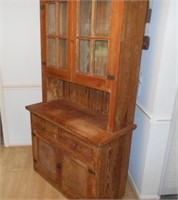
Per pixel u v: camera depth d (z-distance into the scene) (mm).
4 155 2326
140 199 1762
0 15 1982
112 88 1347
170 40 1381
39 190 1845
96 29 1364
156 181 1734
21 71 2199
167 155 1640
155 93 1504
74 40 1470
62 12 1539
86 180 1502
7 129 2404
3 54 2115
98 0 1309
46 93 1912
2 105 2291
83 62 1510
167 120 1562
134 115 1701
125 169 1695
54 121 1581
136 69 1425
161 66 1435
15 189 1854
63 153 1634
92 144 1349
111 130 1433
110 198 1643
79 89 1863
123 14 1179
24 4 1980
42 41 1745
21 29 2057
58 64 1674
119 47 1238
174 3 1310
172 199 1789
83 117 1659
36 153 1956
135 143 1866
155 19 1489
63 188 1753
